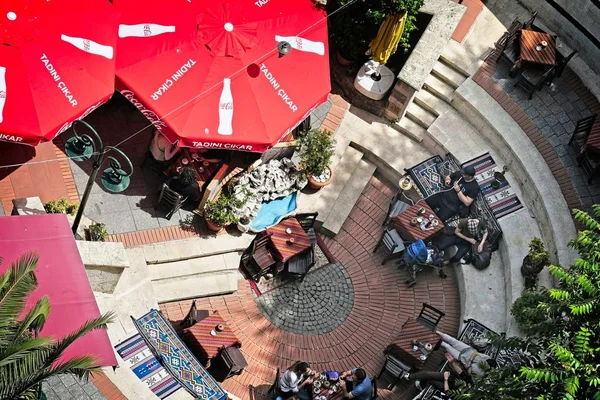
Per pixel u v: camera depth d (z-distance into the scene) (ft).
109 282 85.51
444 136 98.63
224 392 82.84
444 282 94.84
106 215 89.10
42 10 84.07
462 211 94.94
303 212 94.68
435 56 97.55
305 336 90.53
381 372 88.28
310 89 88.84
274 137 86.89
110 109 94.89
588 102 99.76
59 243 78.48
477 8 103.76
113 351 75.87
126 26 87.04
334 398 84.23
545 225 93.61
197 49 86.79
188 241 90.07
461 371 85.30
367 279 94.48
